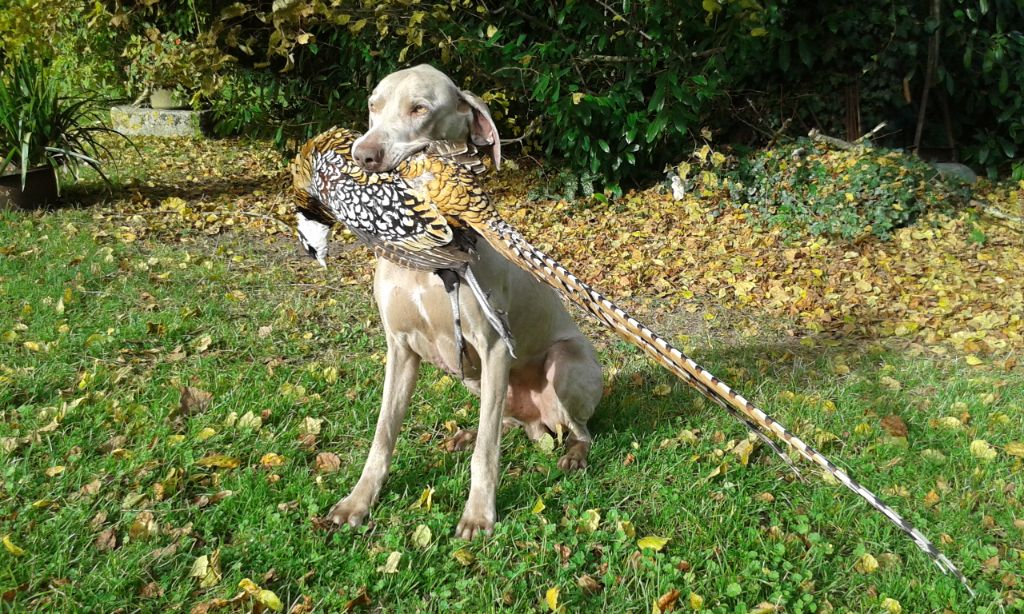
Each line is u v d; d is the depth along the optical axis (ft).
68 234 11.60
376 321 9.19
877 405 7.41
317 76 15.61
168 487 5.59
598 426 7.07
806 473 6.26
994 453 6.46
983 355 8.70
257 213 13.52
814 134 14.47
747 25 12.46
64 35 14.52
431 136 4.93
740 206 13.65
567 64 13.99
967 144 16.75
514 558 5.16
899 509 5.77
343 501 5.51
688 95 13.00
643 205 14.24
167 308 9.07
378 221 4.61
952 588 4.90
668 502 5.75
